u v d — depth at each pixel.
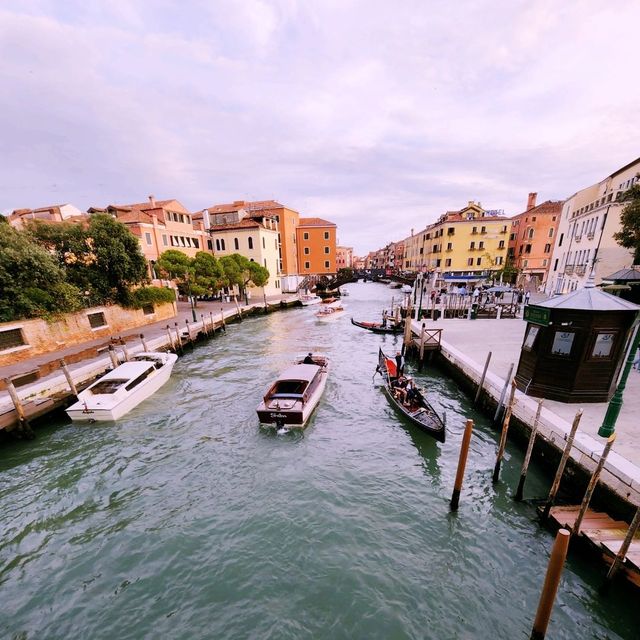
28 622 5.46
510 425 10.87
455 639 5.10
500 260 50.88
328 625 5.30
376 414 12.65
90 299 21.41
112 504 8.15
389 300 48.84
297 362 17.69
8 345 16.20
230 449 10.38
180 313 32.19
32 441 11.05
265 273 40.78
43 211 33.06
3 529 7.46
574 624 5.27
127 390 13.13
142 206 38.38
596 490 7.27
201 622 5.38
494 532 7.10
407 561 6.43
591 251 27.70
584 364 10.29
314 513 7.68
